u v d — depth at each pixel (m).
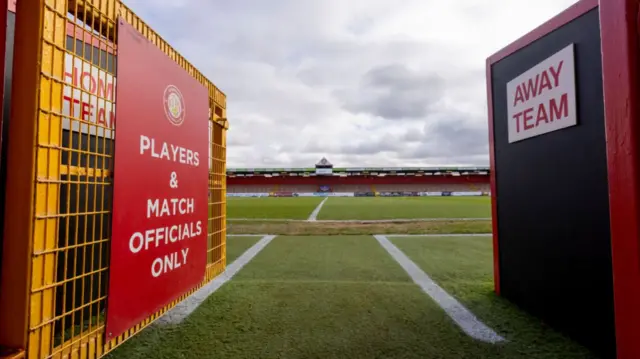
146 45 1.90
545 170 2.38
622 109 1.56
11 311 1.29
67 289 2.17
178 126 2.29
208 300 2.86
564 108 2.19
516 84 2.71
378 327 2.29
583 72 2.04
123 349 1.96
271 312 2.57
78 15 1.62
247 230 8.20
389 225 9.14
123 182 1.71
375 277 3.70
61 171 1.46
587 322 2.00
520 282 2.70
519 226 2.71
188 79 2.45
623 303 1.57
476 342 2.07
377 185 60.47
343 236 7.12
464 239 6.62
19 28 1.32
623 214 1.57
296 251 5.41
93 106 2.28
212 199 3.22
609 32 1.63
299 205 21.47
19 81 1.31
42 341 1.35
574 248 2.11
